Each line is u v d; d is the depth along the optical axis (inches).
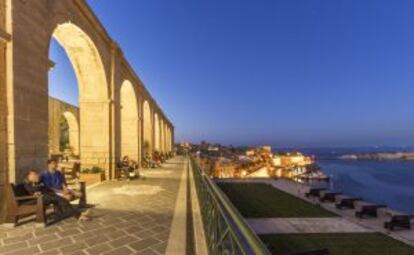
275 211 658.2
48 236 213.8
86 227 237.0
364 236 485.7
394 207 1561.3
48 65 330.0
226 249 117.1
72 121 1218.0
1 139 256.1
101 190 436.8
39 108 308.3
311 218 601.0
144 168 887.1
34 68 300.0
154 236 215.3
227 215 116.7
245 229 84.0
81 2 411.8
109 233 221.8
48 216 269.1
